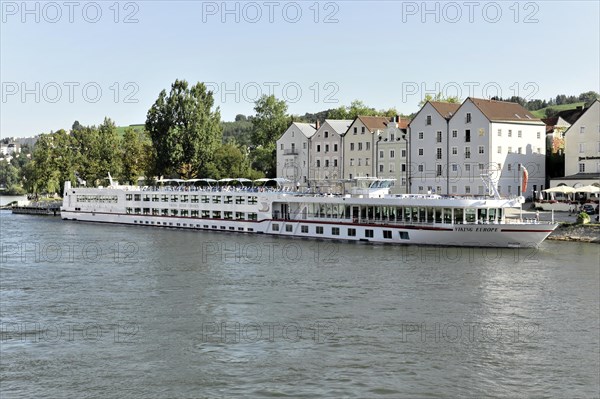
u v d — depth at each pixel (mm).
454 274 52125
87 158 157250
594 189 87500
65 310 42188
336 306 42062
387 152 119688
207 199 94750
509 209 93062
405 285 48156
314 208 80812
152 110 135750
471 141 108000
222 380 29812
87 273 55375
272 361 32031
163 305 43188
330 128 129750
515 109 113188
